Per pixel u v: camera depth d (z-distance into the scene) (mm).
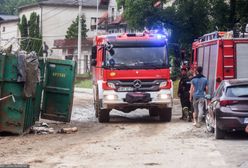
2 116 16891
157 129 18719
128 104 20750
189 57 26984
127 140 15867
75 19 85125
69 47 76938
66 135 17391
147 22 38188
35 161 12320
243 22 36688
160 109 21422
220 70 19781
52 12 86000
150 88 20797
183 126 19531
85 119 23500
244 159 12164
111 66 20750
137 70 20750
